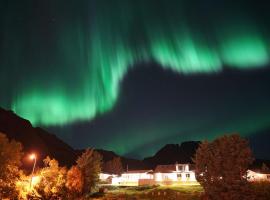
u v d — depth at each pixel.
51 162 50.88
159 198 56.59
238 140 40.47
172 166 94.38
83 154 60.78
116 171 108.75
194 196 53.12
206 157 41.44
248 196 38.47
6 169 39.03
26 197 42.94
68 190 50.69
